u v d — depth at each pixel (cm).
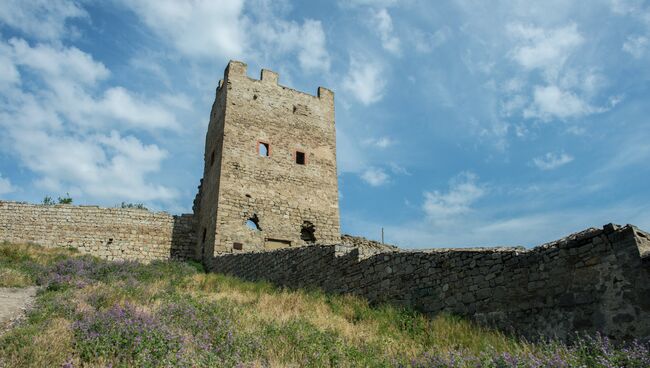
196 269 2095
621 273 745
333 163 2648
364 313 1095
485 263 973
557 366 616
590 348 718
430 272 1088
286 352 721
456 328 920
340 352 740
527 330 859
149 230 2469
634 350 654
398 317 1041
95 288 1232
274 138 2509
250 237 2228
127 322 754
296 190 2453
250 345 735
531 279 880
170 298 1125
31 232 2283
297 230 2372
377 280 1231
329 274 1423
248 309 1066
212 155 2552
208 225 2333
